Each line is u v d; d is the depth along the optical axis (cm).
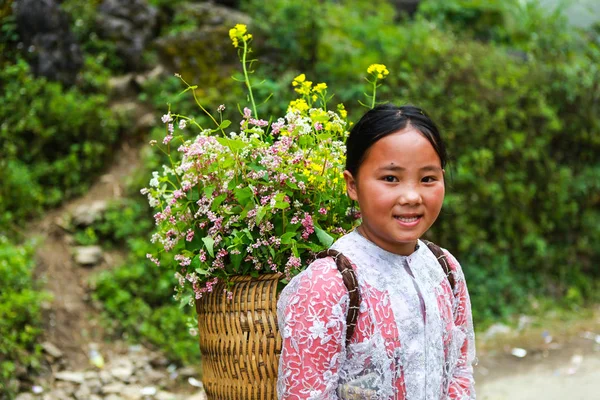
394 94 696
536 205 732
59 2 744
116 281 550
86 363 490
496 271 682
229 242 197
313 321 163
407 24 902
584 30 988
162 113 681
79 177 629
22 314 484
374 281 170
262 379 188
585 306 698
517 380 516
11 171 595
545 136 744
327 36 775
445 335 182
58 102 640
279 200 191
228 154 202
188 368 504
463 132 688
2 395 433
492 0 977
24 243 559
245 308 189
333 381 164
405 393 168
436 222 662
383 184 168
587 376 513
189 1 800
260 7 797
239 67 715
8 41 672
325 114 205
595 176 759
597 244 754
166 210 208
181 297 219
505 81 739
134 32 733
